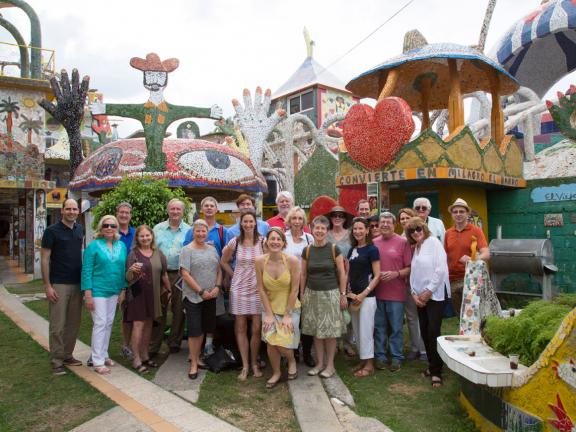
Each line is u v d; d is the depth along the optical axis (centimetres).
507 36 1359
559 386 307
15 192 1688
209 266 533
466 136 887
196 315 529
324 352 569
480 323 472
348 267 550
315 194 1712
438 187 985
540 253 832
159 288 561
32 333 721
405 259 555
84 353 614
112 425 401
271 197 2389
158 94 1053
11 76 1390
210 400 462
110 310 548
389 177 884
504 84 1036
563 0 1247
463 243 630
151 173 1042
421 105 1202
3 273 1518
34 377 526
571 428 297
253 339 534
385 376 537
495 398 371
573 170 973
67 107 1032
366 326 539
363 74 1008
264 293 504
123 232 609
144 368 545
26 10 1473
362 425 409
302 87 2555
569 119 745
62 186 2594
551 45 1377
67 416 427
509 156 989
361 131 920
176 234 627
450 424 411
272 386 498
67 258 544
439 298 510
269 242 493
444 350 423
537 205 998
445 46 934
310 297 518
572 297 443
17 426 409
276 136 1969
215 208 604
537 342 359
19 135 1415
